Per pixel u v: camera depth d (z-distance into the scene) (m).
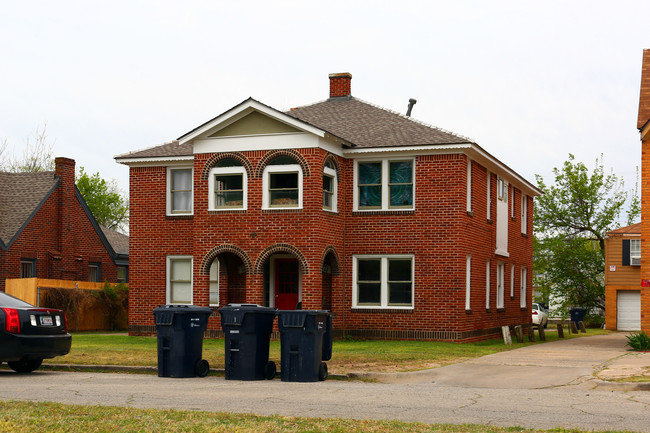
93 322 35.75
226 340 15.88
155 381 15.50
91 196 67.00
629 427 10.25
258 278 25.72
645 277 22.45
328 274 27.03
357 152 26.69
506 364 18.16
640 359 18.94
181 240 28.55
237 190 26.33
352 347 22.75
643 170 22.45
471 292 26.89
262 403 12.27
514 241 33.25
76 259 39.12
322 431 9.65
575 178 47.25
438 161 26.05
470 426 10.12
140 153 29.11
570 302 48.25
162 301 28.66
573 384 15.05
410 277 26.31
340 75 31.55
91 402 12.30
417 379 16.23
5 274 34.28
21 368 17.14
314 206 25.23
